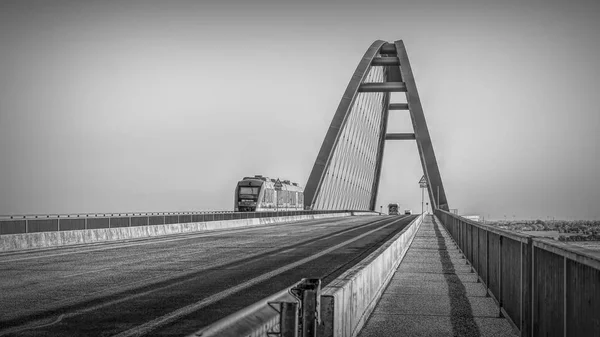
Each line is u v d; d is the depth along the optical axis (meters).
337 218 89.50
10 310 12.55
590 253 6.84
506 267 12.48
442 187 86.31
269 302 5.93
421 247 32.03
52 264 21.88
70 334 10.23
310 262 22.62
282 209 78.75
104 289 15.59
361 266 12.79
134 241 34.75
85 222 33.84
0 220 27.62
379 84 95.62
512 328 11.66
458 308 13.85
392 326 11.86
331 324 8.06
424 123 90.19
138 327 10.80
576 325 7.23
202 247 30.19
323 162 92.06
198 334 4.53
